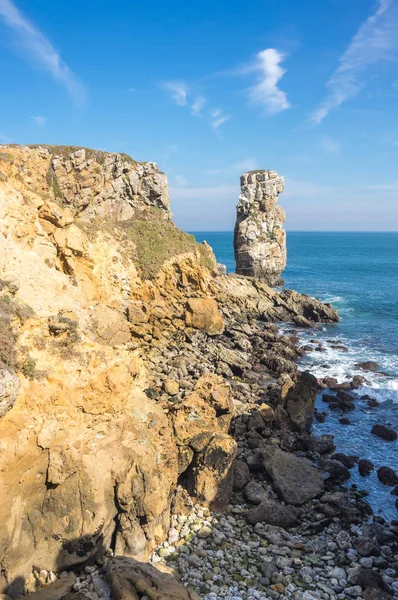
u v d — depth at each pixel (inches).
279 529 776.3
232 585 629.9
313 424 1240.8
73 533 609.9
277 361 1641.2
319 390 1477.6
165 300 2052.2
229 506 823.7
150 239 2155.5
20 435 574.2
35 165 2009.1
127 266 1955.0
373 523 826.8
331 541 767.1
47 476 603.8
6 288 712.4
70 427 639.8
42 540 600.4
